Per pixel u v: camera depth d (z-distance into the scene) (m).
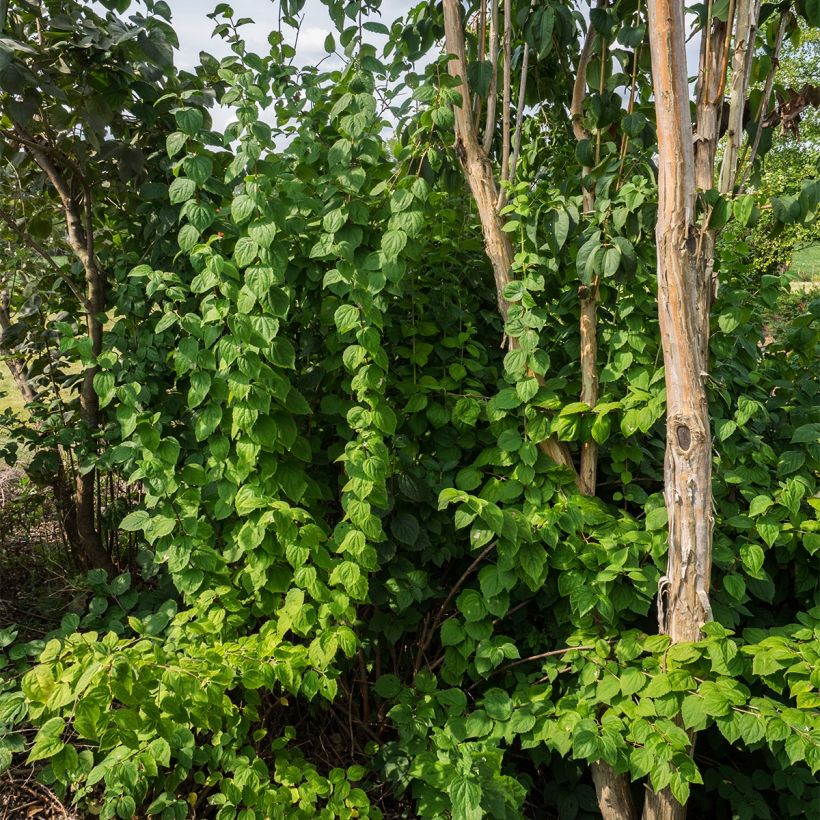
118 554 3.65
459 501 2.23
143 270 2.20
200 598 2.19
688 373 1.91
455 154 2.67
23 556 3.83
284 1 2.62
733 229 2.92
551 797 2.44
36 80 2.57
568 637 2.27
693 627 1.97
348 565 2.04
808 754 1.64
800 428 2.23
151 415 2.20
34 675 1.75
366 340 2.09
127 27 2.88
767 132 2.49
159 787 2.19
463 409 2.38
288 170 2.48
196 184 2.18
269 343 2.05
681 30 1.78
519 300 2.23
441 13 2.71
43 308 3.68
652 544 2.11
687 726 1.78
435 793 2.09
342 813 2.12
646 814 2.14
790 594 2.56
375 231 2.39
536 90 3.06
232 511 2.27
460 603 2.21
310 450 2.25
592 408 2.22
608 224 2.24
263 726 2.54
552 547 2.11
